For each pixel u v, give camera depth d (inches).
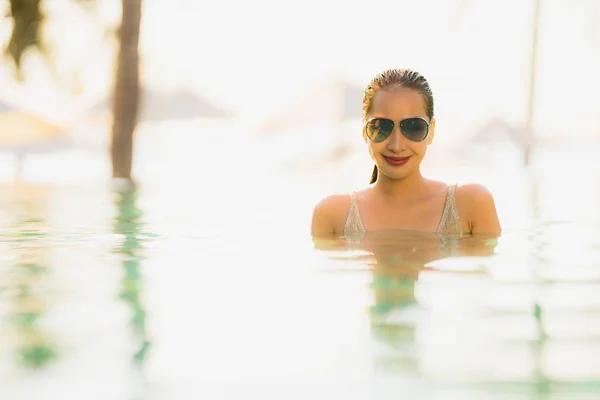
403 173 120.0
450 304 72.2
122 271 93.8
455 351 56.2
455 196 123.7
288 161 662.5
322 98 737.0
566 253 106.9
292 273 90.6
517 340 59.6
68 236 134.8
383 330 62.7
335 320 66.1
